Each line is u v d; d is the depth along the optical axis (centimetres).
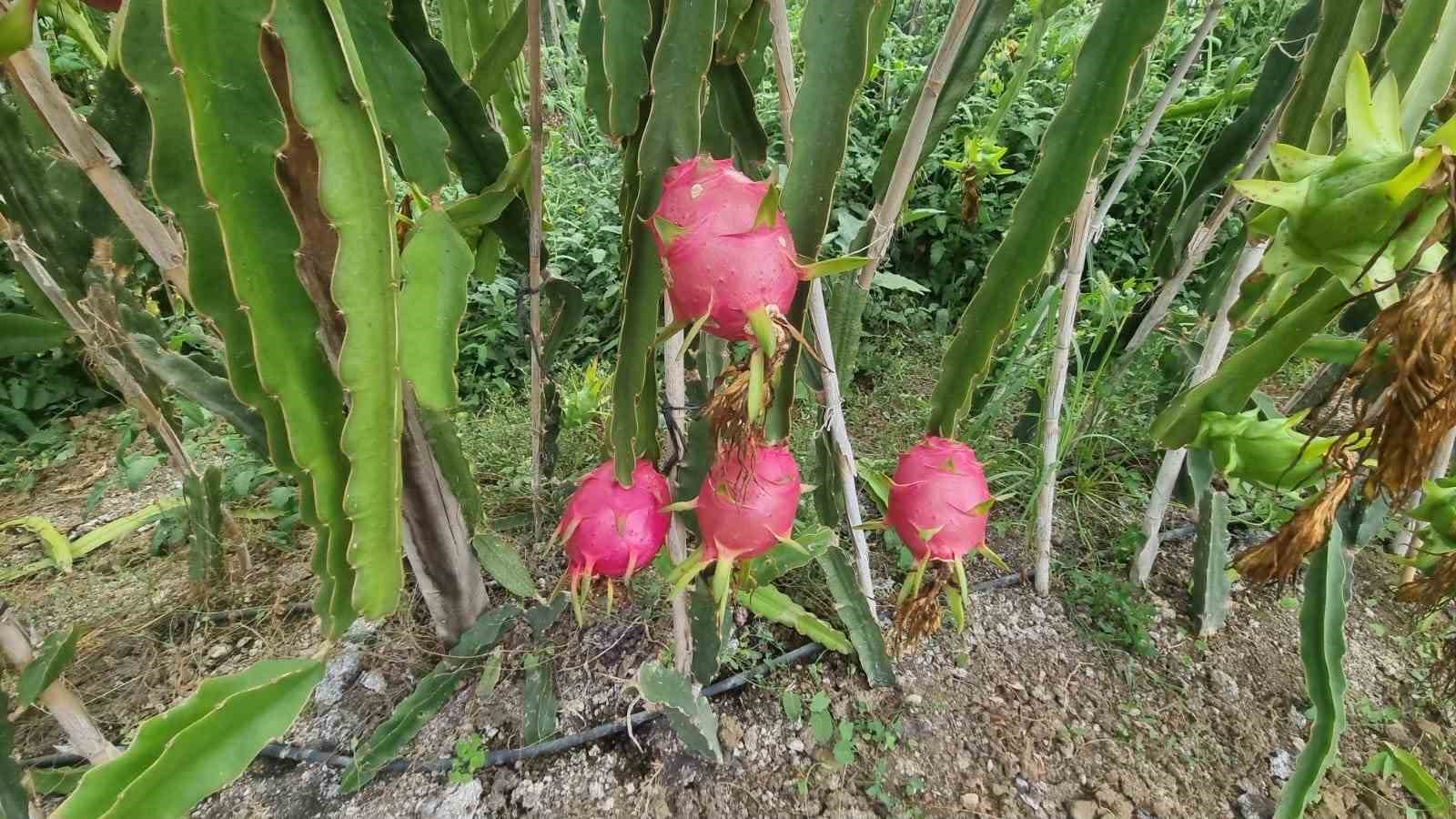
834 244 184
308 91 50
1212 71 220
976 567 156
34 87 69
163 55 51
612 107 62
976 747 124
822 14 62
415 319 69
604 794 118
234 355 65
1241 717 127
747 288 48
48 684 86
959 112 235
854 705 130
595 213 247
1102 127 68
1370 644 138
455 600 128
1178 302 206
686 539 111
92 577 165
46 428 225
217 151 51
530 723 121
